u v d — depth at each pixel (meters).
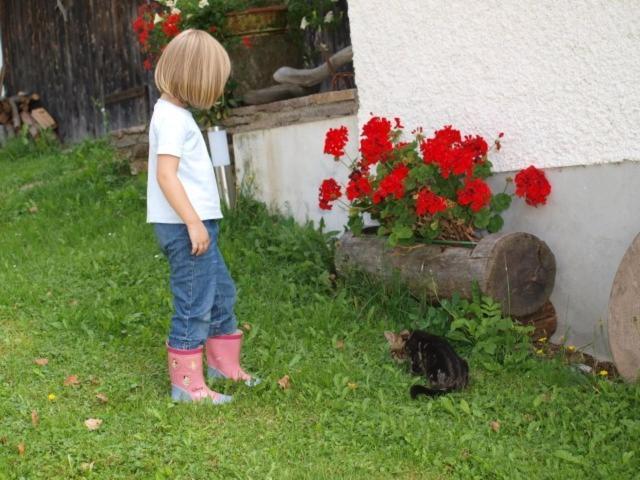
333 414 4.26
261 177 6.39
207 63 4.20
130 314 5.13
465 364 4.52
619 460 3.96
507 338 4.71
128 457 3.92
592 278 4.79
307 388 4.44
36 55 12.03
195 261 4.29
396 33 5.48
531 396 4.39
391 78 5.55
